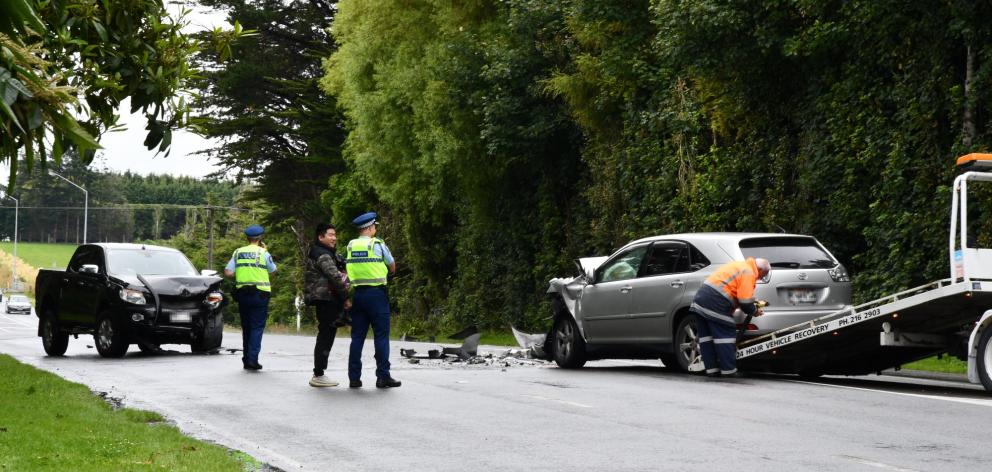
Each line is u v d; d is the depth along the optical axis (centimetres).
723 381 1708
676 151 3275
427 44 4675
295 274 7519
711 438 1135
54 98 788
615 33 3488
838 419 1266
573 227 4175
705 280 1750
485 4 4466
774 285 1725
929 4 2233
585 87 3725
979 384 1590
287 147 6844
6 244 19338
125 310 2347
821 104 2612
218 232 13825
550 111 4147
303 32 6612
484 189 4750
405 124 4928
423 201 5200
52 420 1155
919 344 1620
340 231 6500
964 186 1552
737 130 3111
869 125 2459
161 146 1203
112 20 1148
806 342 1680
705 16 2633
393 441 1141
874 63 2458
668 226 3297
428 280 5716
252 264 2038
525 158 4284
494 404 1445
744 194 2944
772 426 1216
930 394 1540
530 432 1194
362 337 1678
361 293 1662
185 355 2453
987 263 1535
